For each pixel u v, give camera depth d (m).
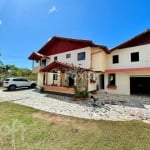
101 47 18.33
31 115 8.49
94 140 5.34
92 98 14.73
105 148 4.78
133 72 17.17
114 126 6.77
